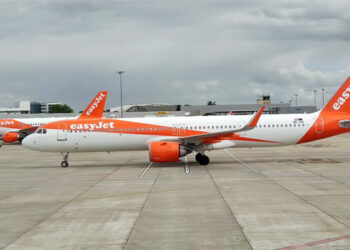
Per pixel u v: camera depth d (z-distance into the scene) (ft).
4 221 40.19
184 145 83.97
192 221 38.45
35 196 53.78
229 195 51.21
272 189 54.80
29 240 33.30
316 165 81.20
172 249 30.17
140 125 86.94
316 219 38.04
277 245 30.55
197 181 63.36
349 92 89.20
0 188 61.31
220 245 30.86
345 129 88.63
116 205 46.57
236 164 85.56
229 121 88.33
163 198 50.24
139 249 30.32
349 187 55.26
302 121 88.07
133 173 75.05
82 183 64.44
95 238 33.42
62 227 37.27
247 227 35.83
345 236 32.50
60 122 87.61
